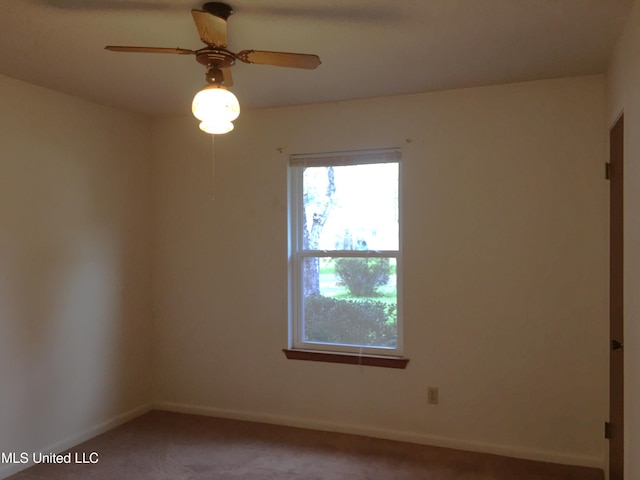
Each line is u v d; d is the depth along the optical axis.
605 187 2.95
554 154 3.06
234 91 3.27
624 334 2.28
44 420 3.15
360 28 2.29
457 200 3.26
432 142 3.31
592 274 3.00
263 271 3.73
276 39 2.42
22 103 3.03
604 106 2.95
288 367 3.67
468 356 3.25
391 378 3.42
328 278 3.64
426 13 2.15
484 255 3.21
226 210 3.82
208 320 3.88
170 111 3.79
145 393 3.98
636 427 2.04
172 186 3.97
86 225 3.46
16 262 2.98
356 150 3.50
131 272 3.85
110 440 3.43
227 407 3.84
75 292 3.38
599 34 2.37
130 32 2.34
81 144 3.42
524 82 3.11
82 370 3.43
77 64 2.77
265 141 3.71
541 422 3.10
